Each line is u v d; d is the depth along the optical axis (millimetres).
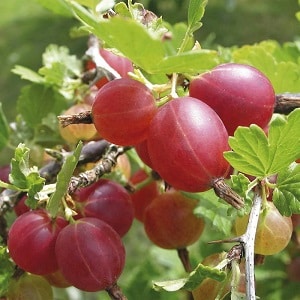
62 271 194
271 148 184
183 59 167
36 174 198
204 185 181
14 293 217
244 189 186
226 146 183
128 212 221
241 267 197
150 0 655
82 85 275
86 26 189
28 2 1377
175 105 183
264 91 194
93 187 219
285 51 326
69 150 263
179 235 241
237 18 1202
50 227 201
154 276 398
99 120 189
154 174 250
